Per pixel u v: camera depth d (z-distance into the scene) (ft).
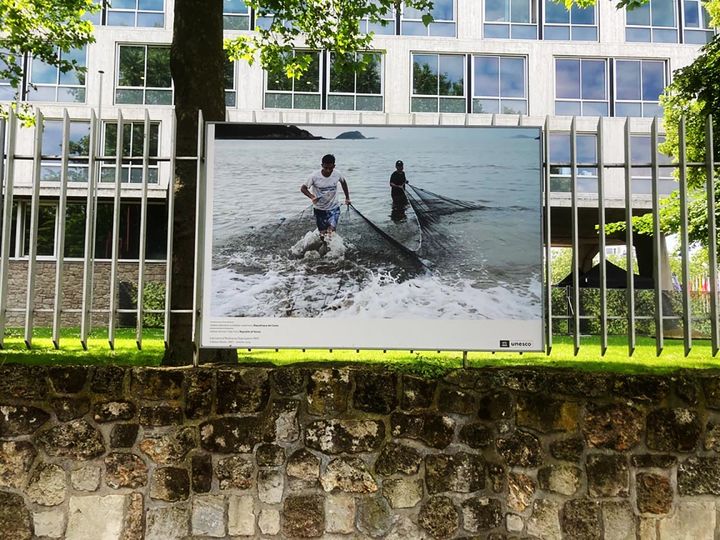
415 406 14.57
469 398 14.61
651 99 74.13
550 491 14.39
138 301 15.23
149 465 14.43
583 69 73.87
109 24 69.72
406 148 15.88
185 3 19.06
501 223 15.62
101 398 14.58
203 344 15.57
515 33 73.97
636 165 15.23
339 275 15.70
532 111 72.69
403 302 15.57
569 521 14.32
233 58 31.35
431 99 72.38
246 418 14.55
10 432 14.48
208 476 14.40
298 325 15.60
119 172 15.24
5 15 33.88
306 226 15.80
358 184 15.85
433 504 14.34
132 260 61.16
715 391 14.67
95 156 15.21
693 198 45.09
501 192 15.70
